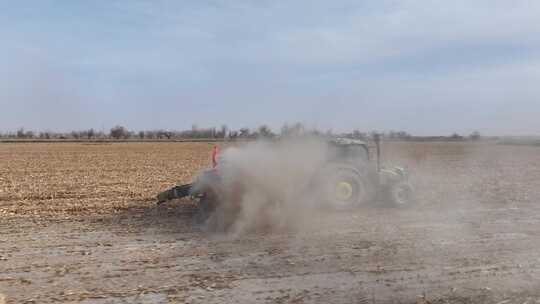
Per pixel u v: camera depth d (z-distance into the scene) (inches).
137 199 553.3
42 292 249.1
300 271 283.9
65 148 2070.6
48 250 328.8
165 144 2645.2
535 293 250.7
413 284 262.8
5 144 2593.5
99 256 314.7
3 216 447.5
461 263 299.6
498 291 253.4
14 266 292.2
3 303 233.9
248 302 237.5
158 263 299.7
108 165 1111.6
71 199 555.8
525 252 324.2
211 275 276.8
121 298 242.1
